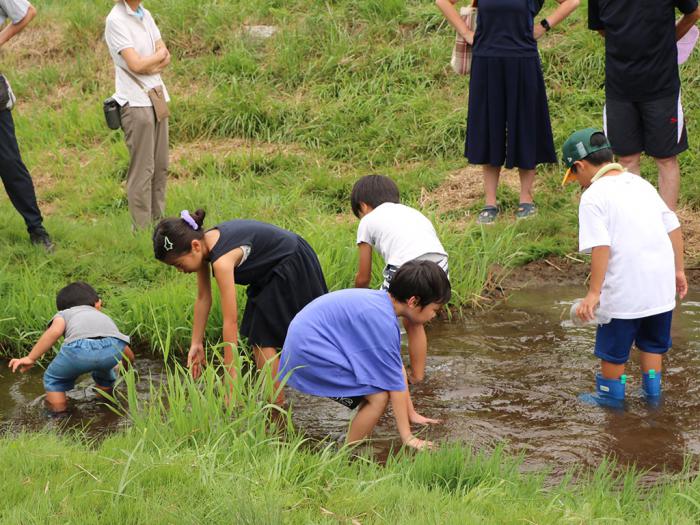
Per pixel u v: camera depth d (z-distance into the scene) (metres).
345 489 4.19
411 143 10.12
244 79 11.38
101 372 5.94
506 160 8.55
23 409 5.85
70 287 6.09
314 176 9.62
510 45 8.23
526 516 3.96
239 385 5.09
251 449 4.60
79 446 4.84
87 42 12.70
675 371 6.04
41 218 8.16
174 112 10.96
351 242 7.75
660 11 7.47
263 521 3.72
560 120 10.03
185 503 3.97
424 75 11.01
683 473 4.69
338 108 10.75
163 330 6.66
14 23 8.11
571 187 9.20
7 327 6.79
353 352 4.80
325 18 11.97
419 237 5.88
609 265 5.38
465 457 4.71
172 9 12.62
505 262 7.98
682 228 8.40
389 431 5.34
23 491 4.05
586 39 10.82
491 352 6.50
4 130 7.80
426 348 6.54
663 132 7.79
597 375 5.71
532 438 5.20
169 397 5.07
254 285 5.73
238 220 5.62
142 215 8.34
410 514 3.95
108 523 3.80
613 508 4.15
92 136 11.02
